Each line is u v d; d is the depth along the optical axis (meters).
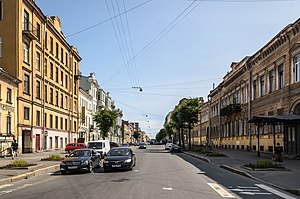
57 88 53.75
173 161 29.84
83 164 20.11
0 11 39.00
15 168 20.98
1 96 34.12
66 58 59.97
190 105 58.03
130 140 170.12
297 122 28.14
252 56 41.47
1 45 38.56
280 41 32.72
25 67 40.31
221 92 63.25
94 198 11.05
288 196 11.97
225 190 12.95
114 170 21.48
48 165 23.84
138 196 11.32
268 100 36.47
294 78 30.17
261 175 17.78
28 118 41.28
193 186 13.88
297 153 29.03
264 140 38.31
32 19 42.81
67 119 59.62
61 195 11.90
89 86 77.19
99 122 68.88
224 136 60.28
